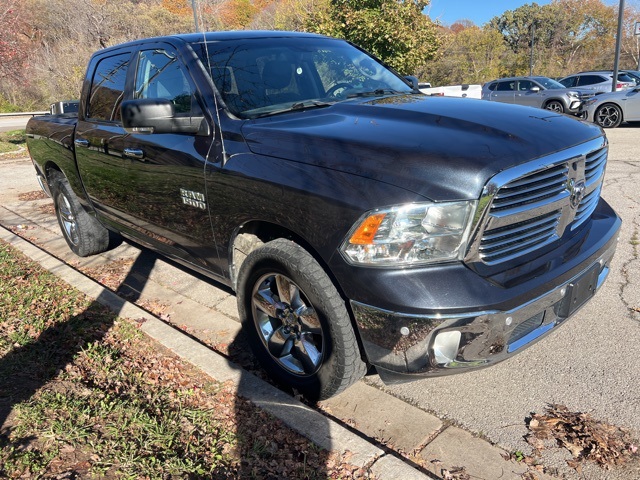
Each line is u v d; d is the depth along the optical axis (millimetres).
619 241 5039
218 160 3014
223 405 2777
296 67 3686
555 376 3059
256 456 2416
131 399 2840
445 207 2268
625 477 2320
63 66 26875
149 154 3525
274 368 3021
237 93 3287
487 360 2439
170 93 3553
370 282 2346
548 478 2348
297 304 2836
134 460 2393
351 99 3512
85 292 4184
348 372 2623
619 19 15898
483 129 2633
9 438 2549
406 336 2326
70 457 2426
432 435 2656
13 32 15469
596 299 3934
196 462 2387
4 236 5719
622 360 3166
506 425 2695
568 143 2654
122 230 4480
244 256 3180
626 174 7680
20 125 21750
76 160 4621
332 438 2496
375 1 11797
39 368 3186
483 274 2359
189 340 3402
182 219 3424
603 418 2689
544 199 2557
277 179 2666
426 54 12891
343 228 2400
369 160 2453
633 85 16953
